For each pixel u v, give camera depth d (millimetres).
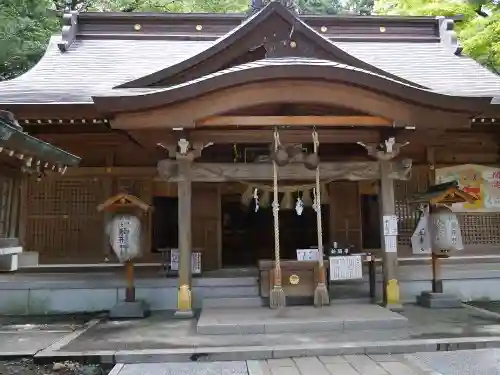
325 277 8430
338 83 7305
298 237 15328
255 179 8281
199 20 13086
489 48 13492
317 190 7953
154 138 7969
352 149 10453
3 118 3994
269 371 5164
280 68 7027
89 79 10422
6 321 8203
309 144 9969
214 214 10961
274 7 8266
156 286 9039
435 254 8836
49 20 17312
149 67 11258
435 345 5938
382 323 6859
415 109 7629
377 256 11055
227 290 9102
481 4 14289
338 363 5438
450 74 11352
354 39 13273
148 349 5859
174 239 11117
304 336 6434
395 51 12852
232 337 6457
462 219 11094
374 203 11438
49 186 10289
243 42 8586
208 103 7348
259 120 7520
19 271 9773
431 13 14766
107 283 9062
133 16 13023
